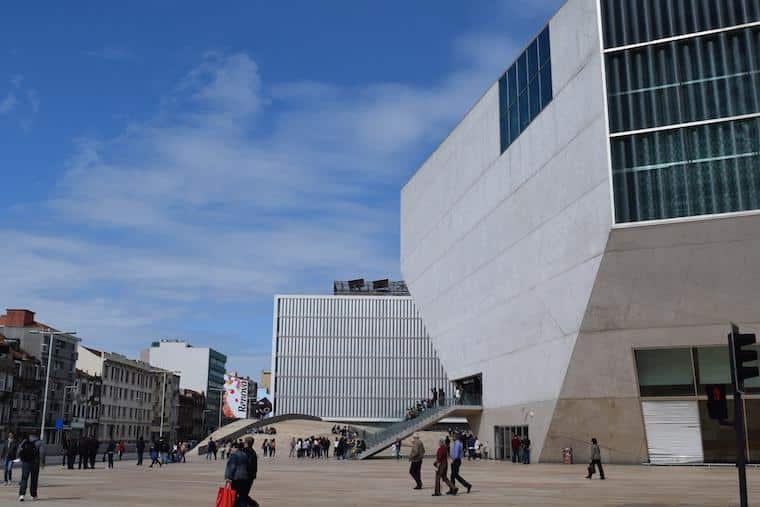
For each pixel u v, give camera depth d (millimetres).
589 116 36500
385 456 55562
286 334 117062
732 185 32219
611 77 35562
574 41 38688
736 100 32969
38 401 81688
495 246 48812
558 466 35938
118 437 102375
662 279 33062
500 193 48188
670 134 33969
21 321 88312
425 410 59094
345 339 116625
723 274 31922
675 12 35062
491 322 49375
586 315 35562
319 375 115500
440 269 61562
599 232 34656
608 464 35562
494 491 20984
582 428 36594
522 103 45062
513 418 44938
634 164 34219
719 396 12820
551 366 39188
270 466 40688
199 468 38656
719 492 20062
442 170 61844
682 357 33594
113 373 102062
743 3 33719
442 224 61312
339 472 33344
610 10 36406
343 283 127125
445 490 21453
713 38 34094
